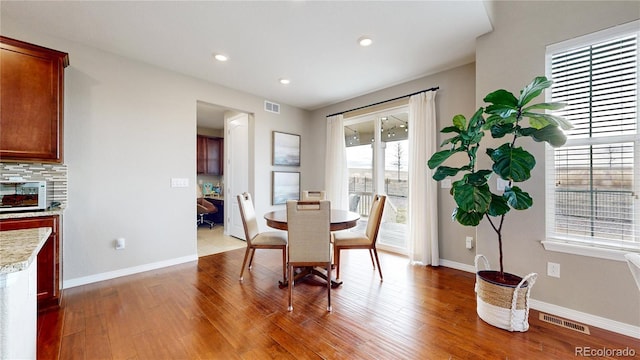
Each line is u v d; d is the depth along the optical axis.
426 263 3.32
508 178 1.81
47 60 2.21
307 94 4.23
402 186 3.85
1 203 2.09
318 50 2.78
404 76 3.48
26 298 1.05
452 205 3.25
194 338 1.79
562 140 1.74
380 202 2.87
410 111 3.53
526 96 1.78
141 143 3.05
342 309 2.20
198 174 6.91
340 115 4.51
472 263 3.08
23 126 2.11
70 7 2.08
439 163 2.12
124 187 2.92
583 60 2.03
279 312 2.14
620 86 1.90
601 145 1.97
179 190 3.36
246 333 1.85
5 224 1.95
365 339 1.78
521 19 2.28
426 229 3.33
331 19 2.25
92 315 2.07
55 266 2.17
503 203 1.95
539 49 2.19
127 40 2.59
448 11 2.15
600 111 1.98
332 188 4.58
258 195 4.38
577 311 2.00
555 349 1.67
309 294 2.49
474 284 2.72
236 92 4.02
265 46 2.70
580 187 2.05
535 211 2.18
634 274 1.28
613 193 1.92
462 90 3.14
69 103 2.58
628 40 1.88
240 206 2.88
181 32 2.45
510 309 1.87
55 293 2.17
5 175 2.22
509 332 1.86
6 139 2.04
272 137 4.56
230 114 5.17
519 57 2.28
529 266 2.21
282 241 2.81
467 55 2.90
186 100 3.43
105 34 2.48
